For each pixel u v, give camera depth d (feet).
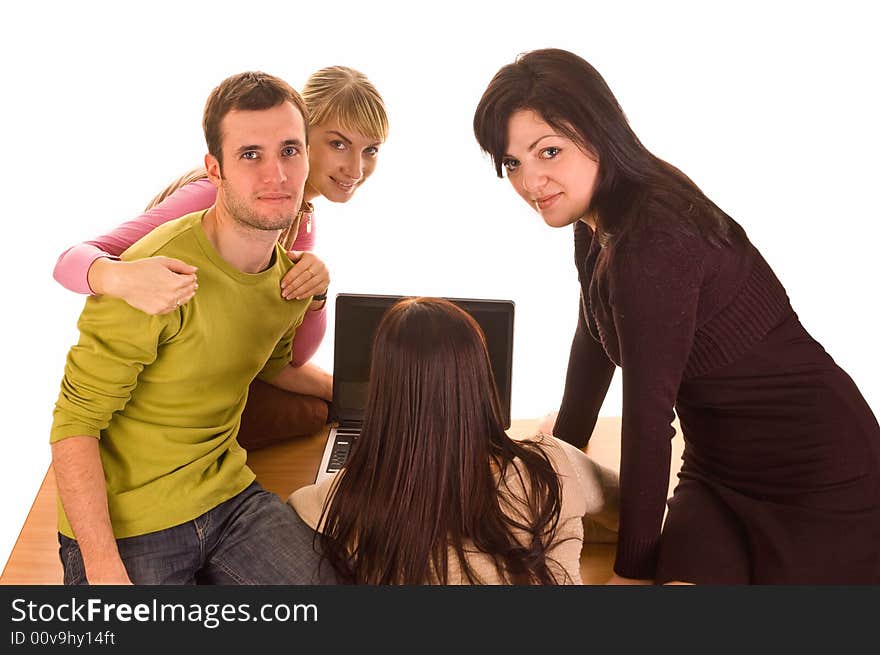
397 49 12.22
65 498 5.89
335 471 7.39
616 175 5.95
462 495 5.46
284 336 7.27
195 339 6.10
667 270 5.78
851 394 6.26
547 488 5.63
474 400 5.41
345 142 7.28
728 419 6.34
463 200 12.82
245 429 7.68
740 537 6.31
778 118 11.71
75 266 5.88
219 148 5.97
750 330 6.11
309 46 11.57
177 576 6.23
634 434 6.14
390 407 5.42
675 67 11.89
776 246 11.66
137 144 11.38
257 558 6.25
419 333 5.34
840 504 6.15
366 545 5.60
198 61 11.35
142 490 6.17
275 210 6.01
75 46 11.12
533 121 5.85
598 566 6.75
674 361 5.98
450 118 12.53
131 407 6.20
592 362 7.45
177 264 5.74
